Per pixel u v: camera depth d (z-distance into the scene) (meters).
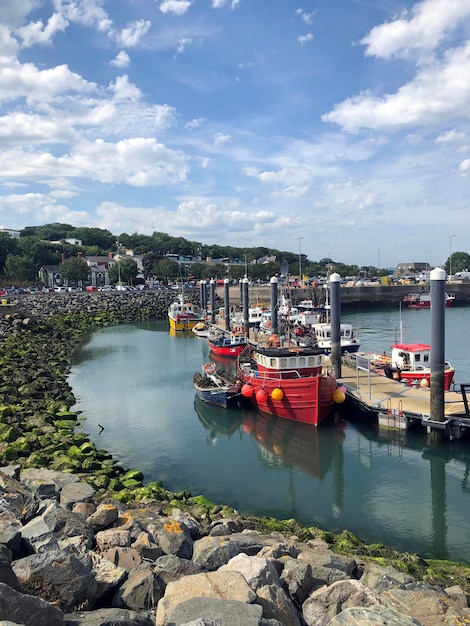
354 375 37.84
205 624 6.92
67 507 14.07
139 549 10.92
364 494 21.83
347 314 101.12
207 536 13.02
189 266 167.75
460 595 11.31
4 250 136.00
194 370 48.53
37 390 36.41
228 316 72.12
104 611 8.26
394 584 10.91
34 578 8.52
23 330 65.69
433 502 20.97
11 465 20.05
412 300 112.56
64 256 157.75
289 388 30.83
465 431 27.06
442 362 26.14
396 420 28.11
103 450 26.23
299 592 9.82
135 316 98.31
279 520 18.98
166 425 31.91
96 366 50.75
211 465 25.39
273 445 28.17
